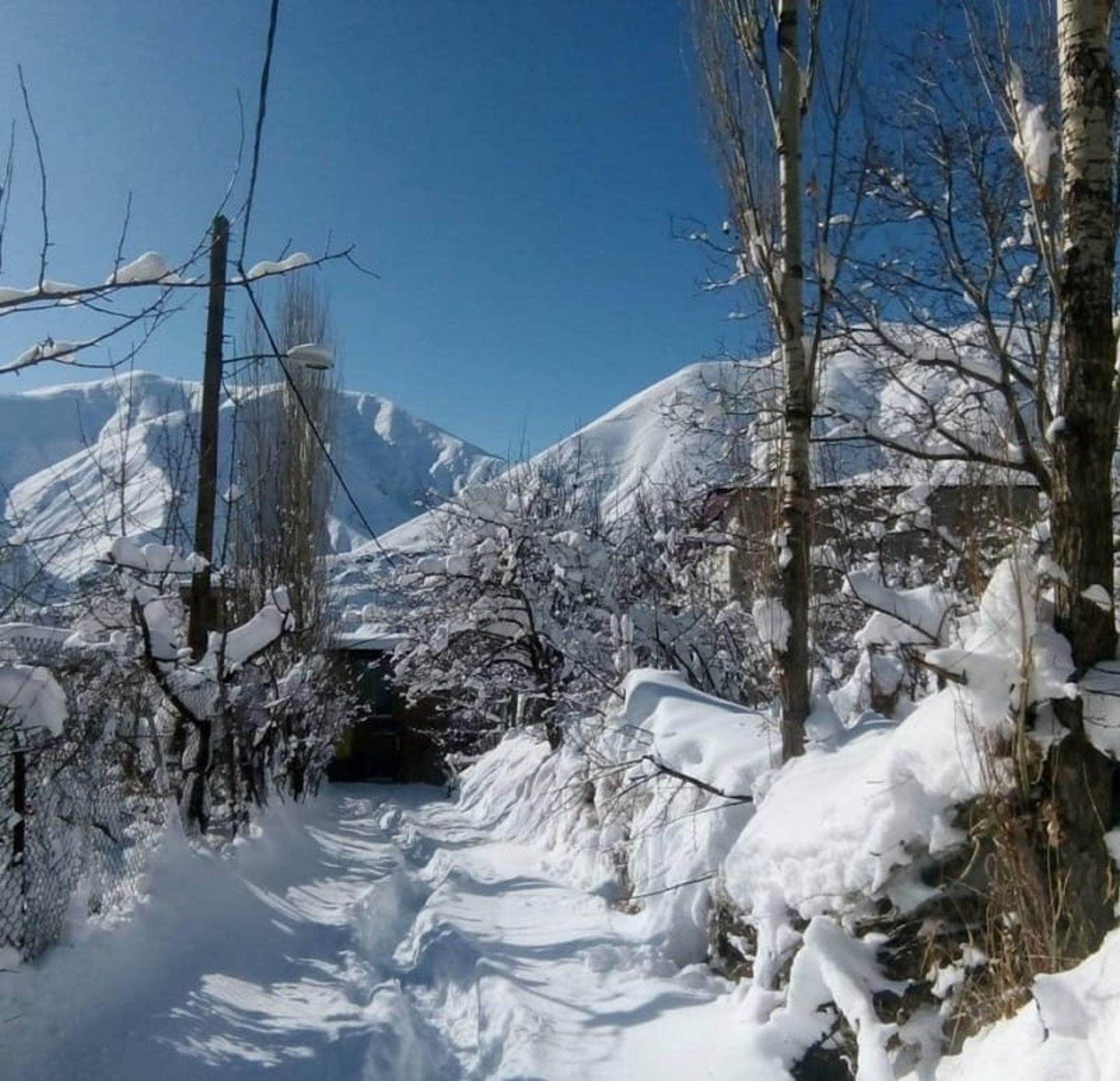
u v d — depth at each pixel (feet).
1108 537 12.57
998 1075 10.91
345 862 40.65
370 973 23.08
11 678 17.11
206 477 31.81
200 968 20.68
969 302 24.76
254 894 27.55
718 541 32.12
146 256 11.72
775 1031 14.70
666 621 36.68
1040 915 11.89
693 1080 14.83
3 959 16.42
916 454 22.27
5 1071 14.33
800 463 20.04
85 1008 16.78
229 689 31.40
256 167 13.28
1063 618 12.49
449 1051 18.71
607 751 30.04
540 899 28.86
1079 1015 10.36
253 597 44.52
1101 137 12.78
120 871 22.15
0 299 11.21
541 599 50.14
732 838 20.47
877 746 16.75
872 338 26.04
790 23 20.21
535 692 48.19
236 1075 16.11
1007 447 16.25
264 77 15.67
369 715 82.07
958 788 12.87
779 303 20.31
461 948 23.13
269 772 45.06
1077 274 12.74
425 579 55.52
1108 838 11.78
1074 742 11.94
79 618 27.78
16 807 17.34
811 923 14.38
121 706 27.22
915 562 30.07
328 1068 16.60
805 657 19.89
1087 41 12.85
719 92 21.27
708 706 26.40
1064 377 12.85
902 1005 13.56
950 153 25.62
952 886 13.34
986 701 12.15
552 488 59.21
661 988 19.02
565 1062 15.96
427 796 75.56
